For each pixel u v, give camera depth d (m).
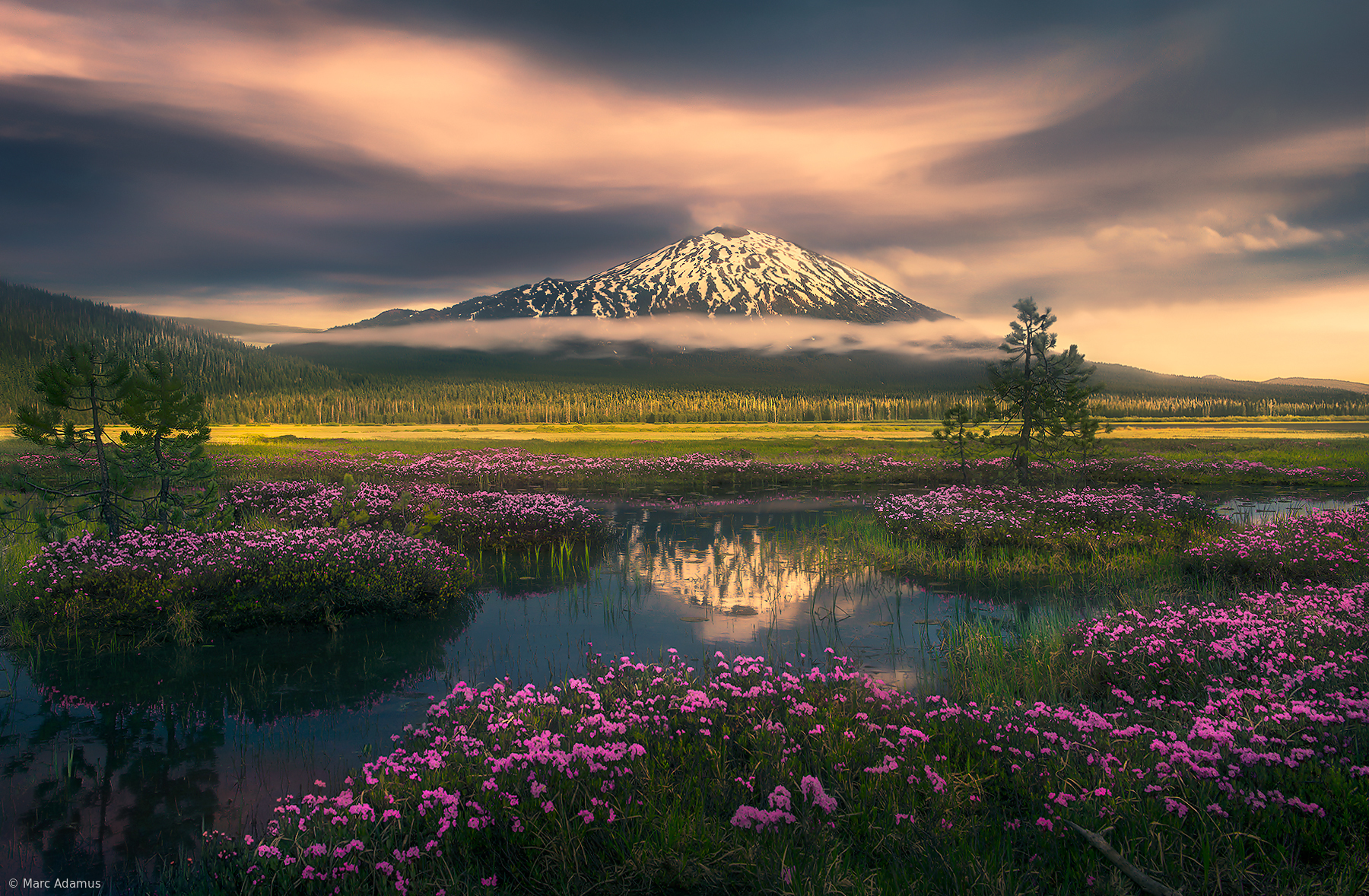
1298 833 4.41
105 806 5.79
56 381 13.19
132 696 8.16
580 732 5.89
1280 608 9.38
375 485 26.67
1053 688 7.60
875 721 6.31
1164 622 8.77
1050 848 4.52
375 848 4.59
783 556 16.72
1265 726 5.46
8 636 10.09
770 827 4.56
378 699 8.11
